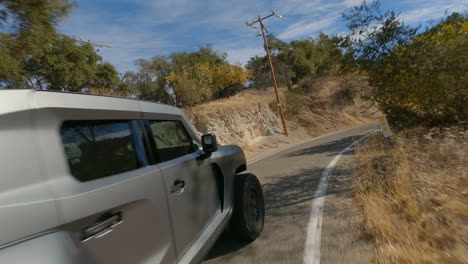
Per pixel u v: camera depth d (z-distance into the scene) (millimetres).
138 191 1753
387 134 9398
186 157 2641
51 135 1374
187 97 25844
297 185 6543
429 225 3301
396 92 9648
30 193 1188
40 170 1269
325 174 7293
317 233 3717
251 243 3637
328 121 32719
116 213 1566
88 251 1337
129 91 28266
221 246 3637
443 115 9438
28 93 1329
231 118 25125
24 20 4527
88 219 1368
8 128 1209
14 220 1084
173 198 2174
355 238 3416
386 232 3324
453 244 2846
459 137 7125
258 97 33000
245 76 37062
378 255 2914
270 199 5676
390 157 6617
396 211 3902
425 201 3959
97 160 1614
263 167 10664
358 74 10430
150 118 2346
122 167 1778
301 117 32562
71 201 1298
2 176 1142
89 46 21141
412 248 2916
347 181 6195
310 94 36562
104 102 1834
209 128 23281
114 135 1837
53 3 4664
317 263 2973
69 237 1261
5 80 5180
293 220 4289
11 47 4758
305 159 10875
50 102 1413
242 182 3576
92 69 21797
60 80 19156
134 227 1677
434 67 8391
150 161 2084
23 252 1067
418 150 6977
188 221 2357
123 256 1548
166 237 1981
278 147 22594
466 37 8258
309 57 45344
